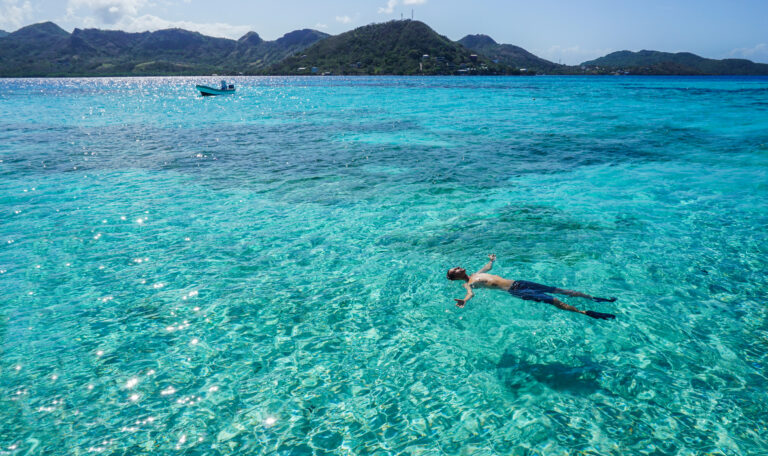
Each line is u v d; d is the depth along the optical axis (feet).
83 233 28.58
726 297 19.89
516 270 22.79
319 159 53.16
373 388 14.69
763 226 28.48
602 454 11.71
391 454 11.98
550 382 14.69
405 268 23.65
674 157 50.88
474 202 35.04
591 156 52.70
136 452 12.13
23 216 31.71
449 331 17.87
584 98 168.76
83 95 237.25
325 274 23.13
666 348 16.30
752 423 12.62
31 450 12.11
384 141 67.05
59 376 15.24
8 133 77.05
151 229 29.48
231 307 19.90
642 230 28.27
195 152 58.13
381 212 32.89
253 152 58.13
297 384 14.94
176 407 13.85
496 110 118.42
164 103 168.35
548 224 29.76
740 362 15.40
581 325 17.95
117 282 22.16
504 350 16.49
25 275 22.71
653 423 12.75
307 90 285.23
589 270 22.71
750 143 58.85
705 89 240.53
